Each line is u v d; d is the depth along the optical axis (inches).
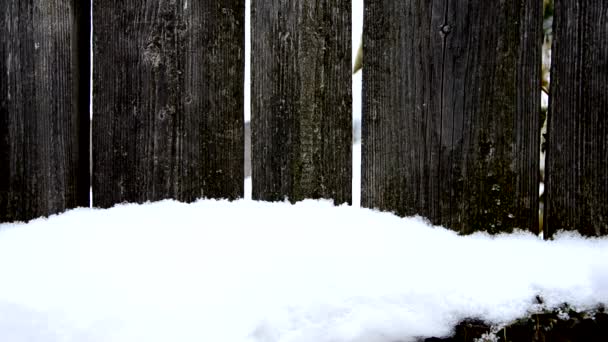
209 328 46.1
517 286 49.0
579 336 48.6
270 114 60.7
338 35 59.8
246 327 46.2
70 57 63.2
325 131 59.9
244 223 56.1
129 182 63.1
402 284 48.8
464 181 56.9
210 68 61.4
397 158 58.9
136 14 62.0
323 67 59.4
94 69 63.4
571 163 55.5
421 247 52.7
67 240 55.7
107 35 62.9
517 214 56.5
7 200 64.3
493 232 56.6
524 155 56.4
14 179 64.2
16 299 49.1
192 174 62.1
